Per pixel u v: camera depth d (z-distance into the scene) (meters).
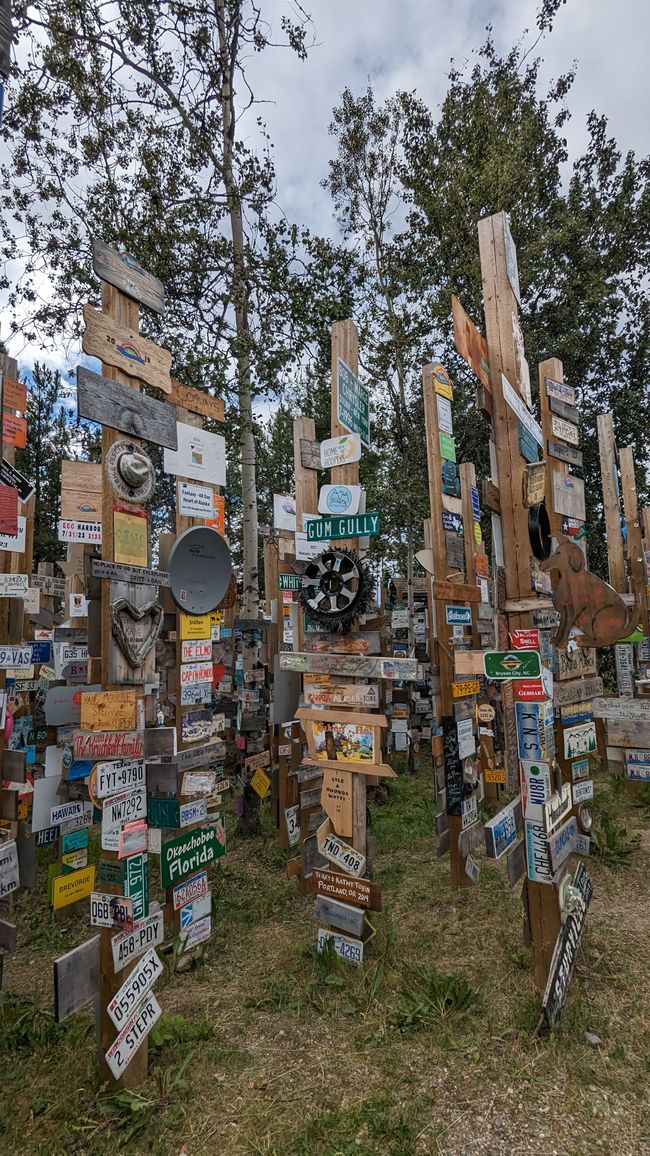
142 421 2.79
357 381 3.62
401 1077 2.44
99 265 2.63
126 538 2.67
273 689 5.03
